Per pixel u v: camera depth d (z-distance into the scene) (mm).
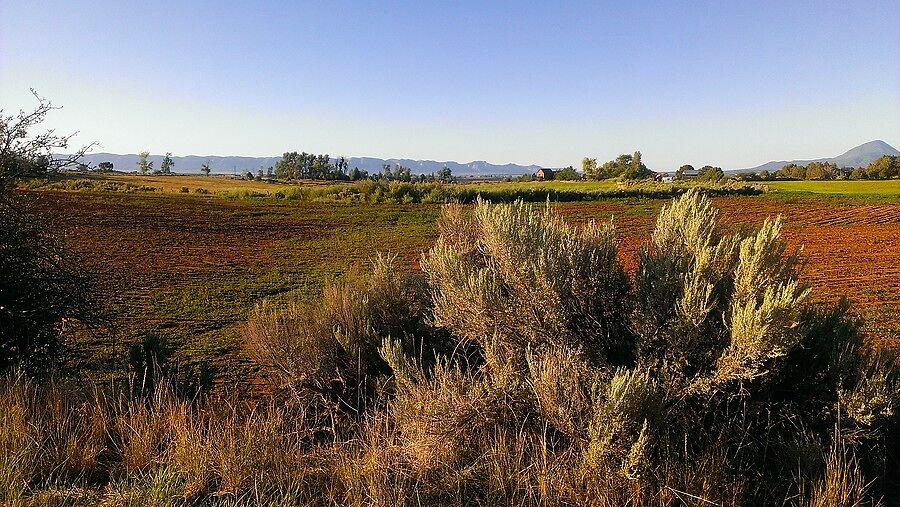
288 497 3504
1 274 6465
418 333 6027
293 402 5578
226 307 12797
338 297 6246
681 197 5188
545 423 3975
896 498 3662
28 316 6637
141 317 11633
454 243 7184
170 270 18000
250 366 8273
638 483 3383
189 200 46375
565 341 4449
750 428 3943
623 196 49125
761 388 4180
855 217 32125
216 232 28922
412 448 3924
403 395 4387
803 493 3383
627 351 4523
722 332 4109
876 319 10172
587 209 39375
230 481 3721
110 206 37969
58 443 4137
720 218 5312
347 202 47188
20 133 6840
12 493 3453
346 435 5023
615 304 4770
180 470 3875
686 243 4836
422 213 38719
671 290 4383
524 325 4605
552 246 4598
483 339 4879
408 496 3549
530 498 3414
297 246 24516
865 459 3857
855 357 4105
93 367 8070
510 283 4781
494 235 4938
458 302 4891
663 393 3961
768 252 4273
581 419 3742
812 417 4039
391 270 6719
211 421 4402
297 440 4289
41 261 6973
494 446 3879
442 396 3977
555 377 3875
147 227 29422
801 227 28250
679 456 3668
